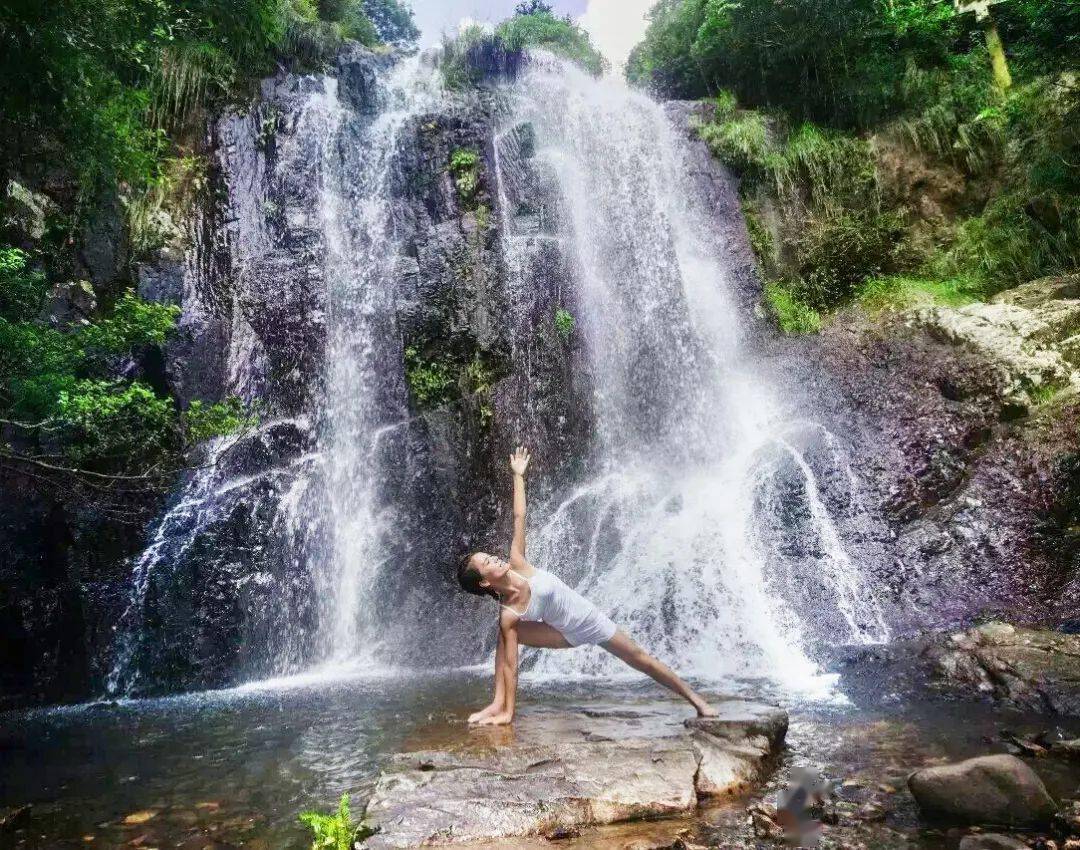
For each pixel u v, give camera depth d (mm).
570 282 12391
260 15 9336
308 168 12141
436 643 8836
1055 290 10578
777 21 14273
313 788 3596
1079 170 11906
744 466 10328
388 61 14594
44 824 3275
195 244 10727
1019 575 7359
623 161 14062
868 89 14234
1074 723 4215
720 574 8266
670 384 12297
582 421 11562
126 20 6973
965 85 13672
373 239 12352
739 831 2789
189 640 8438
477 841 2695
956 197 13203
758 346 12555
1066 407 8562
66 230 9508
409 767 3340
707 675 6387
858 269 13109
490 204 12461
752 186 14250
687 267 13320
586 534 9945
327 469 10641
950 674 5320
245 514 9383
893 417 9773
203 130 11672
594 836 2764
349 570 10078
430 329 11508
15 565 8242
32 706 7562
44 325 7262
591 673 7000
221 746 4633
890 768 3482
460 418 11008
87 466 8289
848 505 8766
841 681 5621
